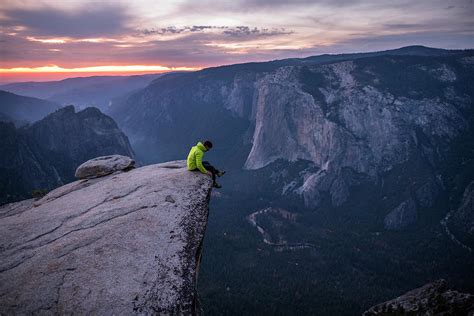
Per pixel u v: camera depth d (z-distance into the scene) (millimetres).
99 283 8742
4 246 10844
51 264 9461
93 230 11016
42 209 13758
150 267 9461
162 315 8234
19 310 8023
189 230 11547
